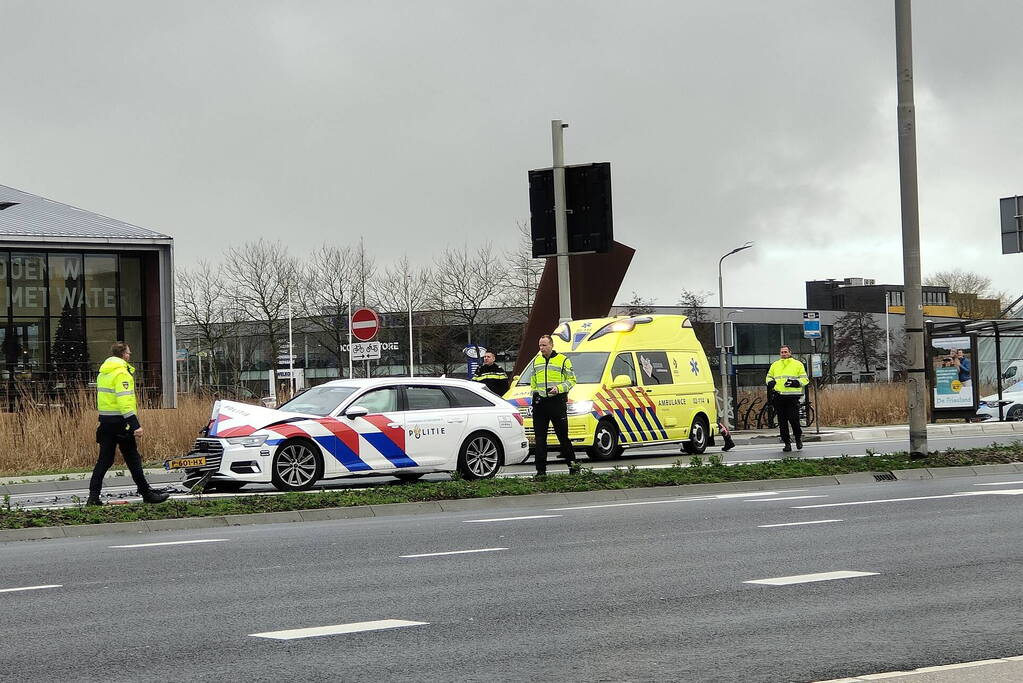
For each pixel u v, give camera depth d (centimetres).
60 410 3086
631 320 3041
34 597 1118
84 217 4997
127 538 1616
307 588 1148
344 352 8075
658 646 886
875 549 1348
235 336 8212
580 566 1261
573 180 2759
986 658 844
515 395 2933
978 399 4397
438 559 1326
